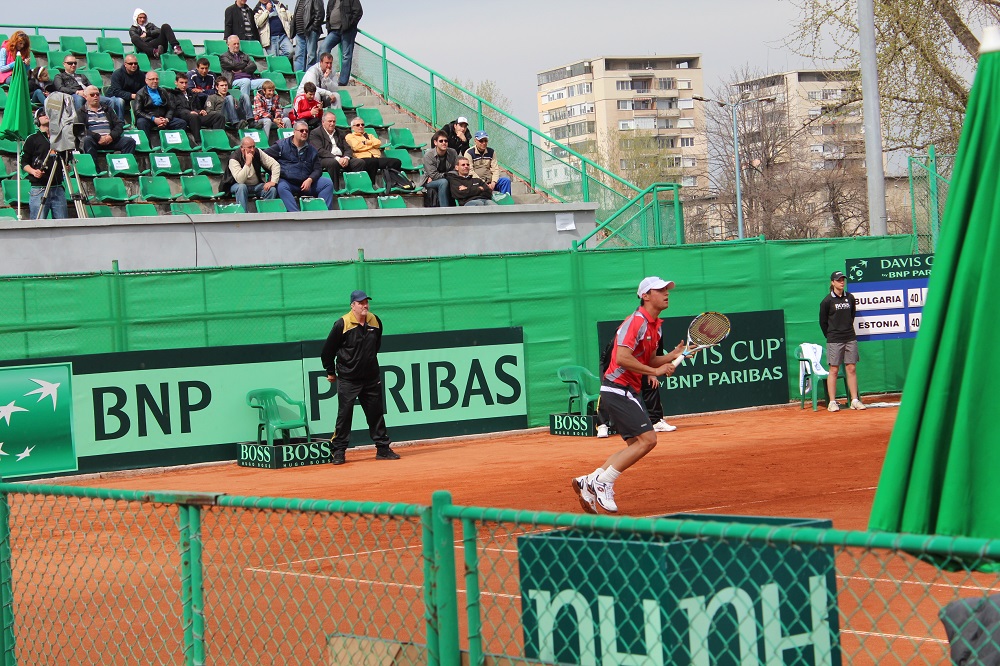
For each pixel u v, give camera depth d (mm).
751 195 73562
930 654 6484
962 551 3391
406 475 16188
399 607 7770
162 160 25969
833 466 15039
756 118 75938
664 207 25828
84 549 10695
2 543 6344
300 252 23016
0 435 17625
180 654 7102
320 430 19641
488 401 20875
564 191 27859
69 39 31734
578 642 4438
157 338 19125
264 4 34188
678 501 12688
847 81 33812
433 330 20828
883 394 24516
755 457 16234
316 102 27234
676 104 186750
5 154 25938
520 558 4664
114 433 18391
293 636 7234
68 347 18516
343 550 10000
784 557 4375
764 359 23188
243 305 19656
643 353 11648
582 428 20234
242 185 24562
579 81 188000
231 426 19109
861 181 73000
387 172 27078
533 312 21391
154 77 27344
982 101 5215
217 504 5297
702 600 4211
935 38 31312
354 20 31953
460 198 25312
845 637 6926
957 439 4984
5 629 6328
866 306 23203
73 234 21281
